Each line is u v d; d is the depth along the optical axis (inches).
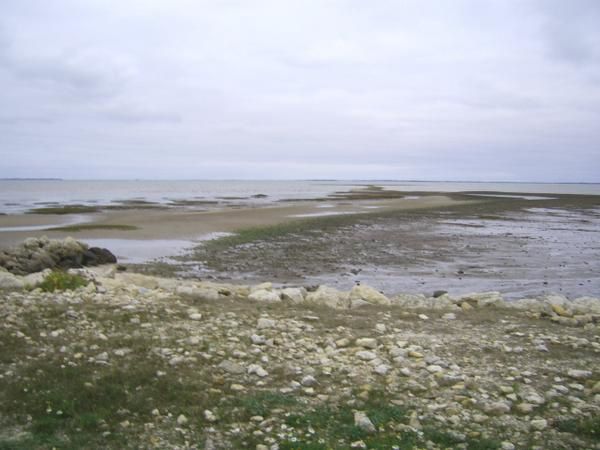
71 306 399.9
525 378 289.1
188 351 316.8
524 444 219.8
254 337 342.0
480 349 338.0
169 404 248.5
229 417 236.8
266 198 3467.0
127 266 942.4
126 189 5738.2
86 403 244.8
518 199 3462.1
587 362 316.8
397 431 228.4
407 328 388.2
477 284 839.7
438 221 1866.4
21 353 302.2
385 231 1517.0
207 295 476.7
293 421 232.8
